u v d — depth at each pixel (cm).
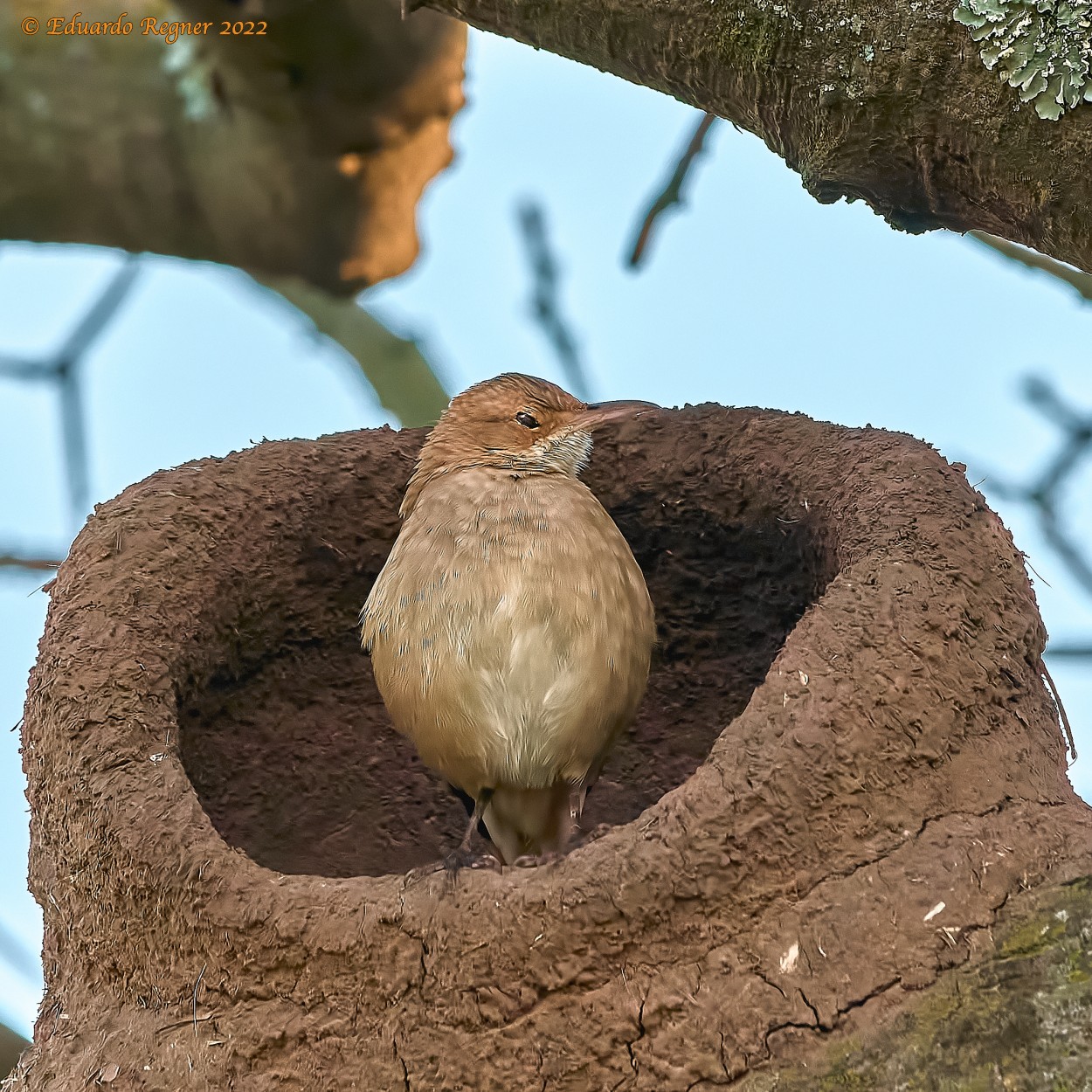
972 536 909
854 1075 744
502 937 780
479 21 844
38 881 940
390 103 1170
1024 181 704
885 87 724
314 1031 791
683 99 824
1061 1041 737
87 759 906
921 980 760
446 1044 777
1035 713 865
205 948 822
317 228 1234
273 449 1173
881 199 759
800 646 850
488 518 992
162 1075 807
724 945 782
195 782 1097
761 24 755
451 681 965
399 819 1190
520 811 1062
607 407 1130
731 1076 754
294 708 1177
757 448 1141
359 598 1191
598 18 805
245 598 1112
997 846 794
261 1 1101
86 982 877
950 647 852
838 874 793
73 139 1191
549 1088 764
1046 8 694
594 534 1000
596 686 973
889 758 816
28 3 1201
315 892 816
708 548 1181
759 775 802
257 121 1177
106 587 1010
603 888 782
